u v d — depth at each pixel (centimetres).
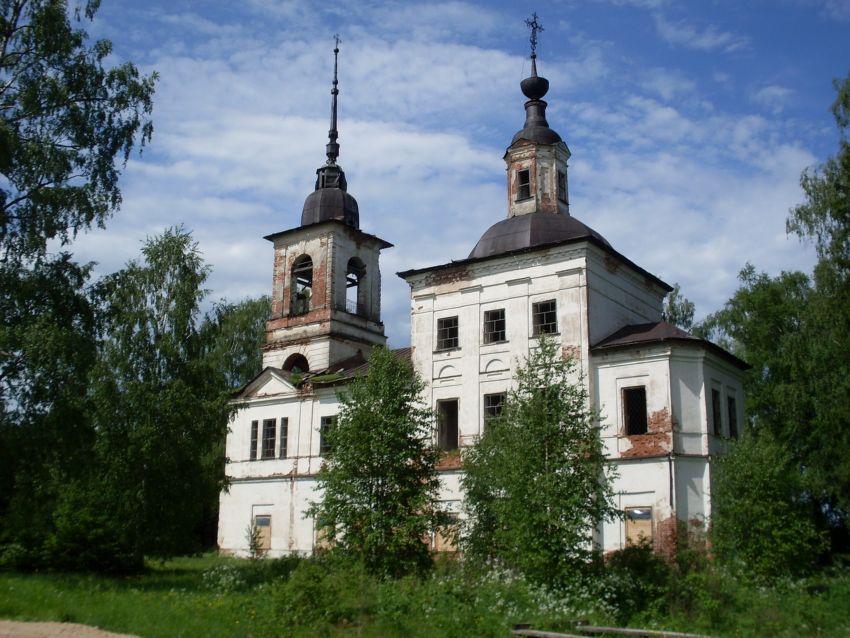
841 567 2589
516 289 3419
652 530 2936
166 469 3059
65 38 2975
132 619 1617
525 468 2150
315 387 4047
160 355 3347
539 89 3981
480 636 1579
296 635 1561
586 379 3164
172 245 3525
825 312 3064
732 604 1914
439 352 3556
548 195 3788
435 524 2372
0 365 2678
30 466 2656
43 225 2867
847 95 3100
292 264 4531
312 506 2462
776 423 4162
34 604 1772
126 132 3103
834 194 3095
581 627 1694
